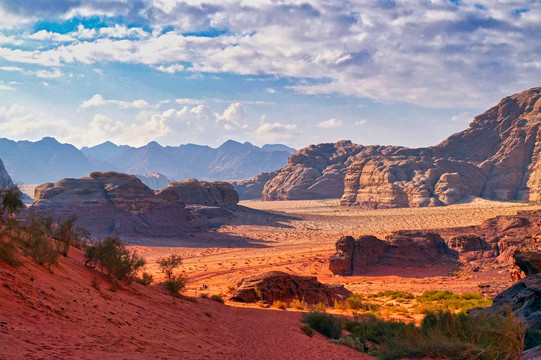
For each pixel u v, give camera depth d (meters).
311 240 174.88
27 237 19.34
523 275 54.81
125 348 11.14
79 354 9.13
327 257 118.56
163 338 14.57
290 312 36.50
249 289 45.31
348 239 102.12
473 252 102.50
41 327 10.43
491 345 14.36
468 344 14.94
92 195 177.50
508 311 15.04
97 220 166.38
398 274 95.06
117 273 23.09
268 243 168.38
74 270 20.42
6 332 9.04
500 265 92.25
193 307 25.62
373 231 198.62
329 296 53.88
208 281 86.12
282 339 20.88
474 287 72.38
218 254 136.50
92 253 23.47
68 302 13.92
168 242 158.50
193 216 193.75
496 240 105.94
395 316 39.75
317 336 24.84
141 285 25.58
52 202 168.38
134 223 170.12
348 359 17.20
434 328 18.83
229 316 27.48
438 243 106.94
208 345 15.81
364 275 96.44
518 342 13.97
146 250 137.00
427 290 71.00
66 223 26.17
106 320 13.88
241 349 16.70
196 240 167.50
